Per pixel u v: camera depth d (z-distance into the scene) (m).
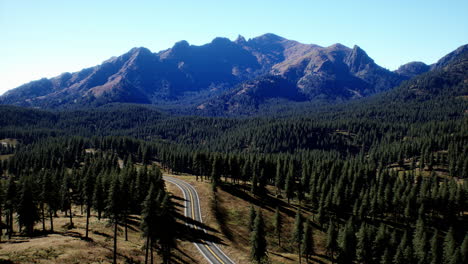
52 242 47.69
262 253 59.56
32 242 48.06
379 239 70.81
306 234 66.69
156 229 45.62
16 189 58.41
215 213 84.44
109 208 48.84
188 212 82.50
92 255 44.88
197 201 91.88
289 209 100.81
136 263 47.50
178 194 97.44
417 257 70.69
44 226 60.12
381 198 96.62
